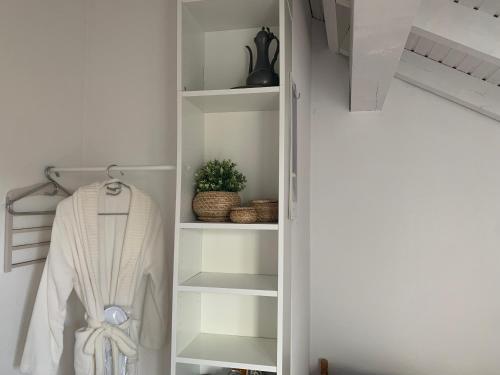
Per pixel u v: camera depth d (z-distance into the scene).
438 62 2.15
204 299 1.62
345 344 2.34
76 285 1.46
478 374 2.20
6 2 1.44
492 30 1.51
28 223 1.55
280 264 1.30
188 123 1.46
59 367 1.70
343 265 2.36
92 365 1.41
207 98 1.43
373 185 2.33
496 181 2.20
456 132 2.24
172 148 1.81
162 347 1.66
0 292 1.43
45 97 1.64
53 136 1.68
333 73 2.39
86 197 1.48
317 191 2.39
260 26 1.62
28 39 1.55
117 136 1.87
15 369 1.49
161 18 1.85
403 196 2.30
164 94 1.83
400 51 1.42
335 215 2.38
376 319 2.31
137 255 1.53
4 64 1.43
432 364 2.25
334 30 2.02
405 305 2.29
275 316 1.55
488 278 2.20
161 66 1.84
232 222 1.40
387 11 1.11
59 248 1.42
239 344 1.48
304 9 2.05
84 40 1.90
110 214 1.58
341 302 2.36
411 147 2.29
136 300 1.63
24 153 1.52
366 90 1.92
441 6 1.54
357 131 2.36
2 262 1.43
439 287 2.25
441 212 2.26
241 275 1.56
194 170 1.53
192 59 1.52
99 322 1.43
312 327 2.38
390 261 2.31
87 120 1.89
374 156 2.34
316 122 2.39
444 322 2.24
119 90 1.88
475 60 1.93
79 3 1.86
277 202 1.43
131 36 1.88
